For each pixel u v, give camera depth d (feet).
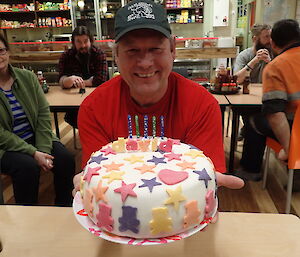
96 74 9.98
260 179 8.46
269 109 5.97
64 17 18.93
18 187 6.07
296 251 2.77
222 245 2.86
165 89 3.42
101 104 3.60
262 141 8.14
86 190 2.46
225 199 7.63
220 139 3.42
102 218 2.28
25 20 19.22
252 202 7.47
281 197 7.63
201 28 18.49
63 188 6.84
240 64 10.61
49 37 19.10
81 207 2.65
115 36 2.96
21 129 6.51
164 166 2.48
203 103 3.44
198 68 16.60
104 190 2.27
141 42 2.80
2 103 6.14
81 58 10.01
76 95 8.70
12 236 3.04
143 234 2.19
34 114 6.56
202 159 2.64
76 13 18.49
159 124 3.54
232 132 7.84
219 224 3.14
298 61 5.74
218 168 3.25
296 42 5.96
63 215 3.34
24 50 13.67
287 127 5.98
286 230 3.04
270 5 15.02
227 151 10.48
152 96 3.35
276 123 5.98
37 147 6.54
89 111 3.61
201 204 2.31
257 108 7.32
